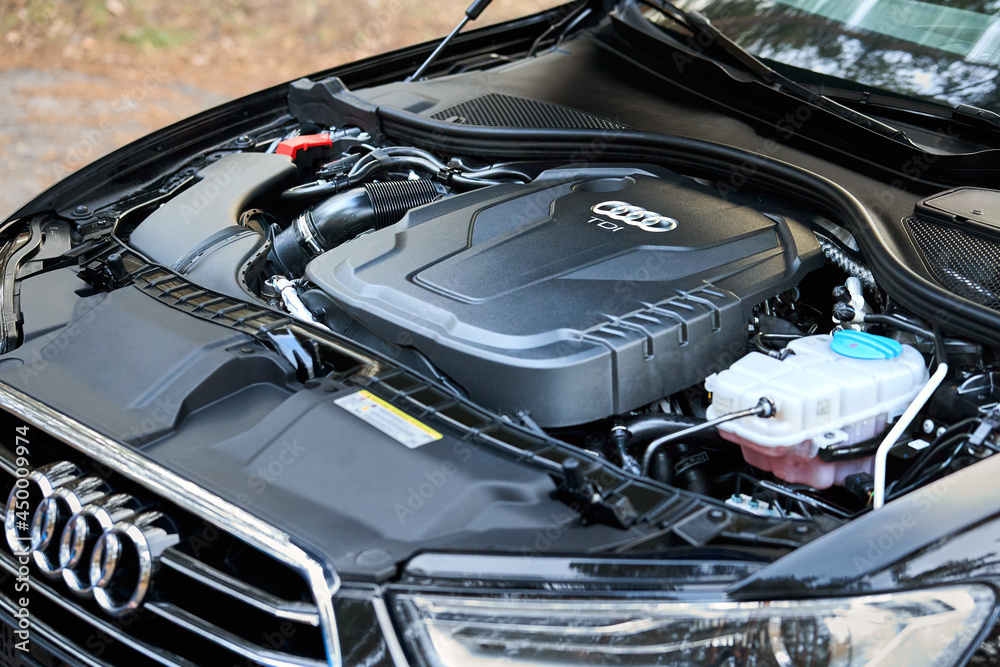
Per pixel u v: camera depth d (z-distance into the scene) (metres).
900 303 1.88
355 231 2.38
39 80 7.25
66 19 8.23
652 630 1.35
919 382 1.81
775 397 1.70
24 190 5.54
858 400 1.74
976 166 2.24
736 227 2.10
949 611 1.39
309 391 1.76
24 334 2.04
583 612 1.36
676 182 2.33
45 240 2.42
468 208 2.21
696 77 2.81
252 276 2.20
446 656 1.37
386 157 2.67
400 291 1.92
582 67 3.06
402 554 1.43
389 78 3.29
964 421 1.67
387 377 1.76
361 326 2.02
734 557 1.38
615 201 2.22
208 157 2.82
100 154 6.07
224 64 7.83
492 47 3.49
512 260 1.99
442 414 1.67
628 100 2.80
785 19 2.84
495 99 2.86
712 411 1.81
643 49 3.03
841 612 1.35
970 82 2.47
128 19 8.31
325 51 8.18
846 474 1.79
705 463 1.90
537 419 1.73
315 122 3.05
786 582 1.34
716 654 1.35
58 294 2.17
